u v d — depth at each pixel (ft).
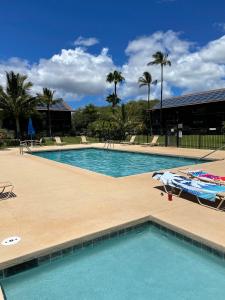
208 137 92.02
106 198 21.81
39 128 130.21
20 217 17.88
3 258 12.70
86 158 57.41
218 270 13.30
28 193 23.79
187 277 12.80
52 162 42.55
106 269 13.48
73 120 175.52
